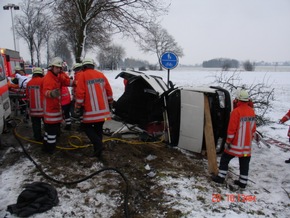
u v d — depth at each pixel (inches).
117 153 225.0
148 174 192.1
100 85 202.7
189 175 198.1
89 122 202.2
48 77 204.1
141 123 281.9
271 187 189.8
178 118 239.8
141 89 280.5
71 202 158.4
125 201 157.2
